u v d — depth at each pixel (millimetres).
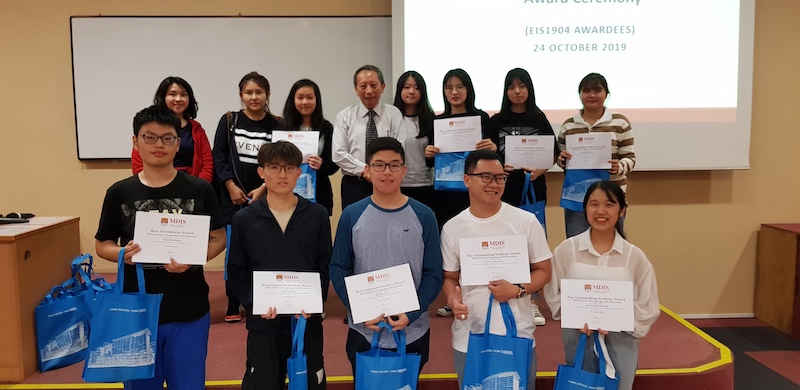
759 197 3828
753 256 3863
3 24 3643
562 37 3578
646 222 3820
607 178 2590
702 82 3619
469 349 1718
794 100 3760
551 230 3773
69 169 3758
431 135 2736
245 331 2721
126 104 3684
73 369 2346
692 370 2271
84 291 2475
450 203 2904
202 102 3701
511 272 1750
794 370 2943
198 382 1813
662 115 3627
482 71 3570
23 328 2238
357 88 2703
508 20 3555
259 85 2703
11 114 3713
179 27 3650
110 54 3646
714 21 3586
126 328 1667
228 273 1841
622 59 3602
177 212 1763
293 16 3672
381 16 3697
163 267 1761
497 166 1789
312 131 2553
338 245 1800
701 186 3807
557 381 1768
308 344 1790
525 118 2748
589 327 1742
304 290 1732
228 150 2783
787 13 3691
